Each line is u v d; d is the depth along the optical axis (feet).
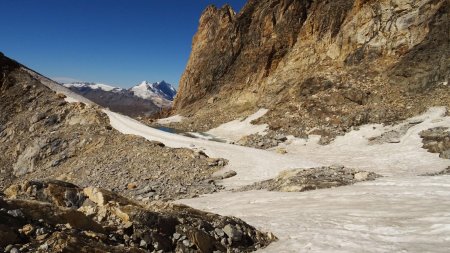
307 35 240.94
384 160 111.14
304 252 31.76
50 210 27.78
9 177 142.31
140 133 151.02
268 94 230.48
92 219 29.81
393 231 35.78
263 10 277.23
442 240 31.22
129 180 110.32
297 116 180.34
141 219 31.27
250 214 54.08
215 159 116.67
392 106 165.07
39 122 165.37
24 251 22.57
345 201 54.44
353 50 208.03
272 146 155.33
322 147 144.46
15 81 193.77
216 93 284.20
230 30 295.28
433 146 111.34
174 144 136.77
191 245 31.07
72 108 172.55
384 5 202.18
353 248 31.63
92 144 144.36
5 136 163.02
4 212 25.49
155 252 29.27
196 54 319.06
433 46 177.47
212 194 84.89
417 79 172.76
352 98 177.88
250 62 266.98
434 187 57.67
